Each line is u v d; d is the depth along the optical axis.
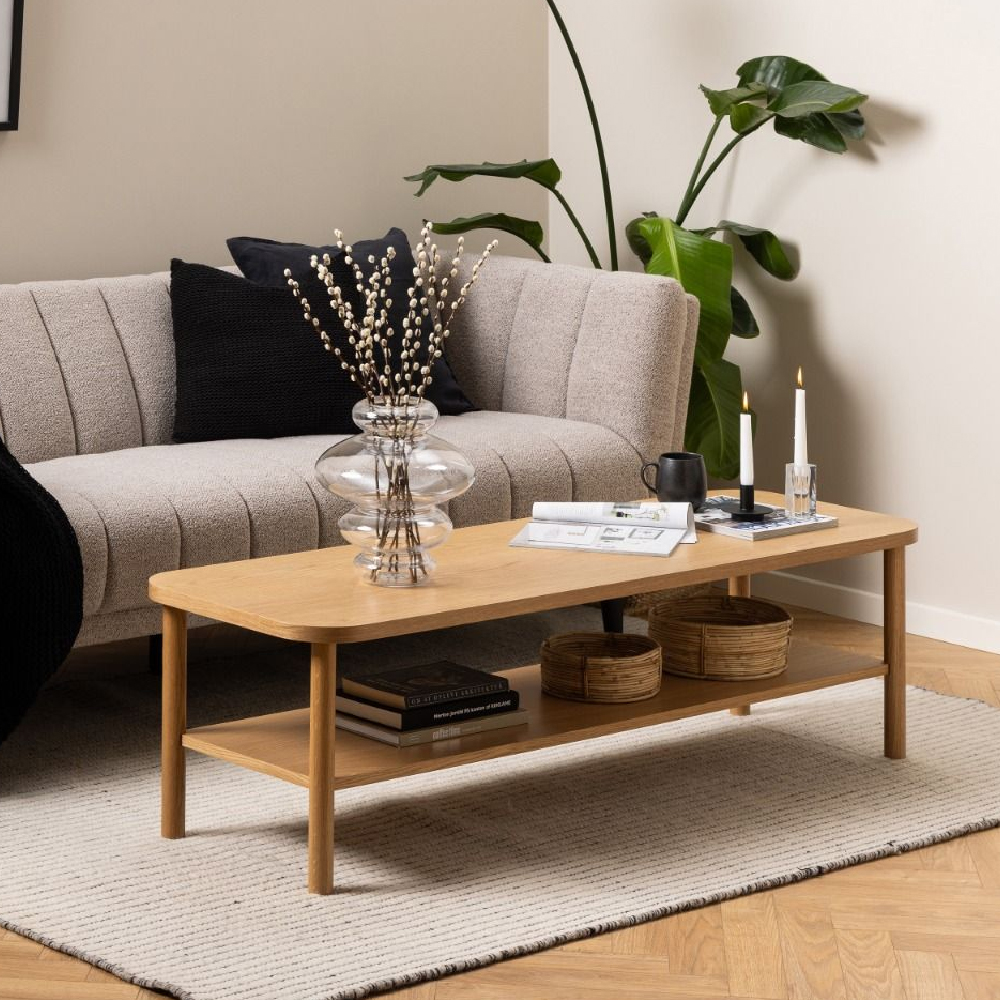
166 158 4.17
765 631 2.83
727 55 4.27
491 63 4.73
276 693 3.36
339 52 4.44
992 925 2.29
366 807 2.73
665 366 3.73
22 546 2.78
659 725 3.19
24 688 2.82
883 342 3.94
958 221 3.73
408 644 3.77
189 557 3.05
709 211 4.36
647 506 2.80
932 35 3.74
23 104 3.92
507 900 2.36
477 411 4.00
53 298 3.66
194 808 2.73
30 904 2.34
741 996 2.09
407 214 4.62
